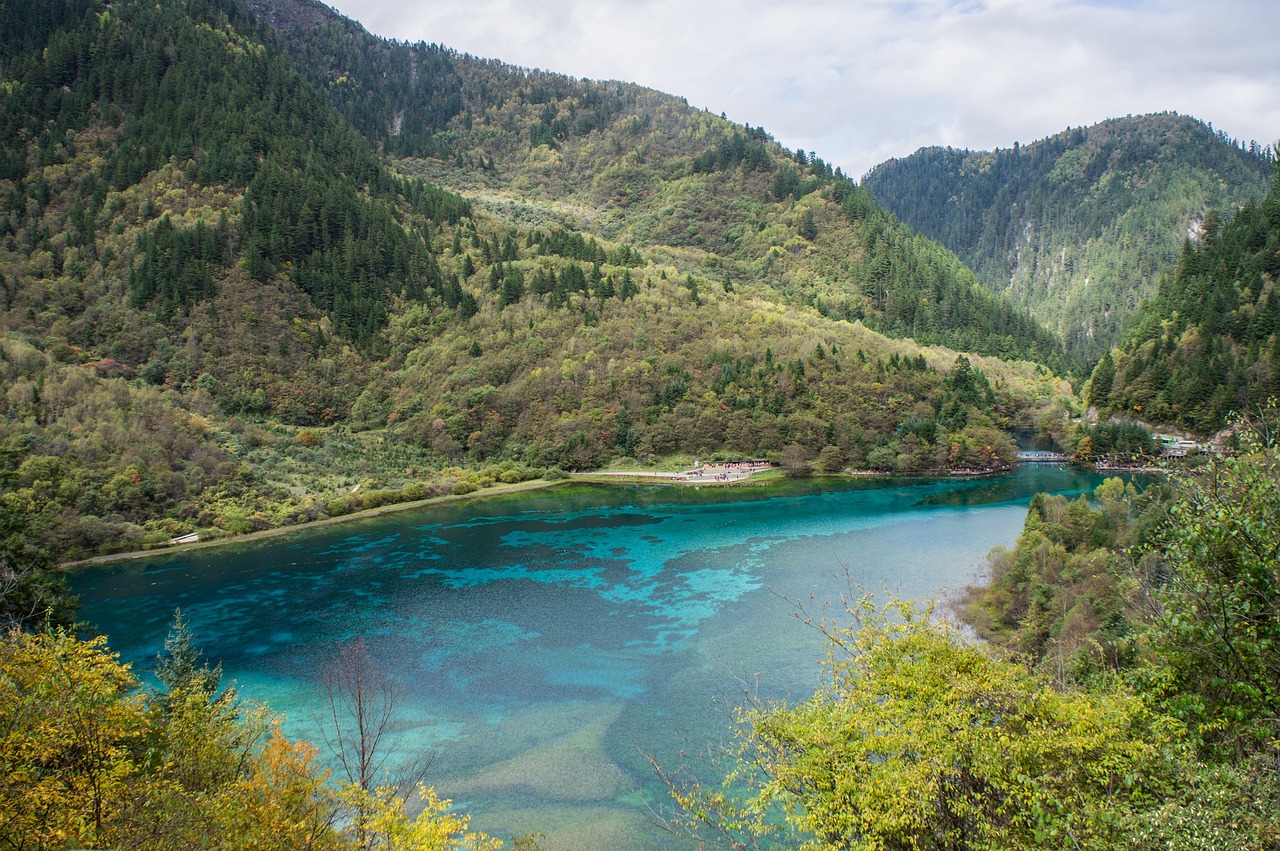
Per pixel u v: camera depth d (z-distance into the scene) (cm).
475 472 16262
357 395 18412
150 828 2350
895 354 19462
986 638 6825
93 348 15850
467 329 19638
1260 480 2092
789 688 5922
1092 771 2016
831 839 2220
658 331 19425
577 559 10119
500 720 5600
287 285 18988
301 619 7944
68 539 10362
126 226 18675
